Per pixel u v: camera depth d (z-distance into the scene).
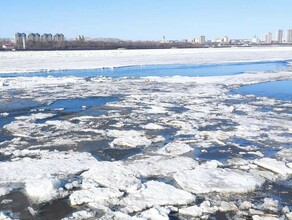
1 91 23.52
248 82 26.97
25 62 49.91
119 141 11.43
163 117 15.09
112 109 17.00
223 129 13.08
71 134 12.45
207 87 24.62
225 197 7.54
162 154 10.28
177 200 7.27
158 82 27.88
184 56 64.56
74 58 58.62
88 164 9.38
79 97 20.84
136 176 8.61
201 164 9.45
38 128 13.30
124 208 6.93
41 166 9.18
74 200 7.21
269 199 7.33
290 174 8.76
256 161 9.52
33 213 6.79
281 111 16.28
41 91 23.47
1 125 13.88
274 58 58.69
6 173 8.68
